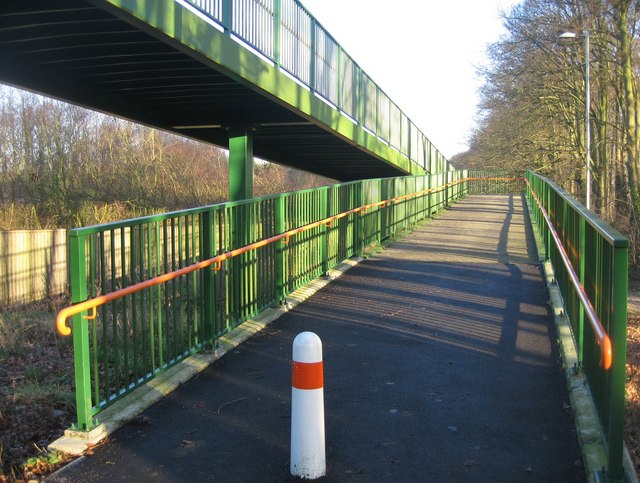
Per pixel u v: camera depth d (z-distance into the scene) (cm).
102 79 955
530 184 2269
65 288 1312
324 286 959
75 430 438
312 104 1197
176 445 432
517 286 948
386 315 783
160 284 529
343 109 1420
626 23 2297
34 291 1236
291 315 788
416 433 446
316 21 1225
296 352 382
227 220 661
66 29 726
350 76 1480
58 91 941
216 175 2927
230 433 451
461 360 607
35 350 722
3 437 457
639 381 589
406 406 496
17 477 394
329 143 1541
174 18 717
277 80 1023
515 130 3250
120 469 399
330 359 616
